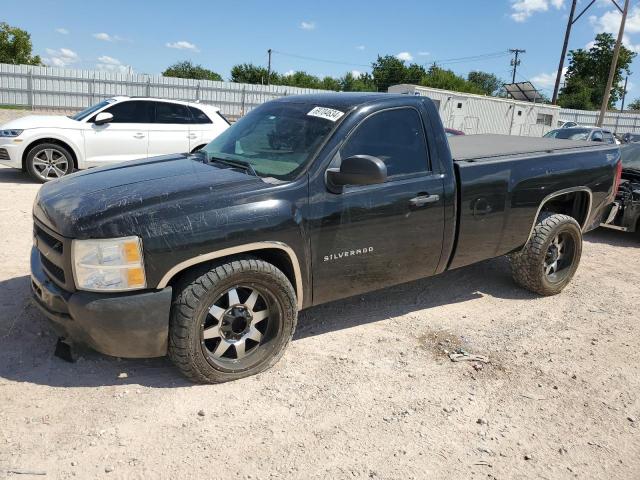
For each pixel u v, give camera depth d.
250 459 2.73
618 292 5.59
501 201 4.58
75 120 10.33
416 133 4.10
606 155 5.56
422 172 4.09
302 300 3.67
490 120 32.78
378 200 3.80
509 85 39.41
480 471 2.77
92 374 3.38
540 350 4.14
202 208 3.16
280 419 3.06
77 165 10.24
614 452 2.99
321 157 3.61
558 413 3.32
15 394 3.13
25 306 4.21
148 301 3.04
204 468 2.65
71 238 3.00
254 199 3.32
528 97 38.34
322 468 2.70
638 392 3.62
